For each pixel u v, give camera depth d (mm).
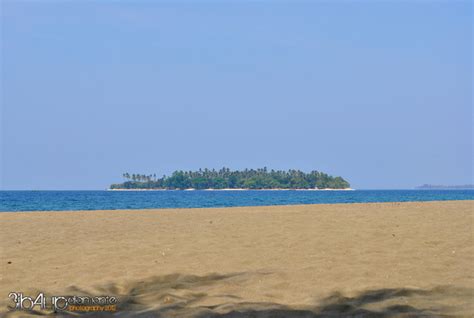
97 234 16234
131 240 14594
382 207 24875
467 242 12664
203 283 9781
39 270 10969
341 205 28750
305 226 16250
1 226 19188
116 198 109062
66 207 61531
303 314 7641
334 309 7879
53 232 17000
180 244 13656
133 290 9609
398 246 12414
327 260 11172
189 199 101312
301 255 11797
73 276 10469
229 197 119375
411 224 16078
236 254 12156
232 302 8375
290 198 106188
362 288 8945
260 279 9773
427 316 7336
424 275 9672
